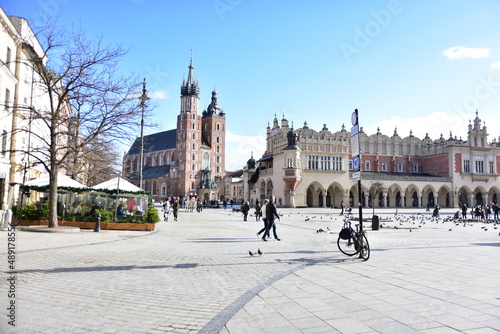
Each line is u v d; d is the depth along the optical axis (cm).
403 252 1388
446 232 2391
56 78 2159
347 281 885
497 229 2680
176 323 591
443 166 8288
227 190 14400
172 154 14775
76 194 2458
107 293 767
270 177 7538
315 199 7425
